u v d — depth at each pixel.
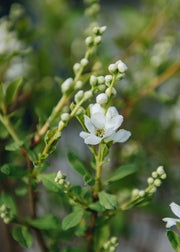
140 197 0.43
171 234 0.41
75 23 0.71
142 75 0.63
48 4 0.70
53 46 0.70
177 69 0.60
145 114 0.74
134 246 0.74
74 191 0.42
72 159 0.43
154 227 0.76
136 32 0.68
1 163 0.52
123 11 0.70
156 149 0.69
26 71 0.62
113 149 0.68
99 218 0.44
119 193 0.55
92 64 0.57
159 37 0.72
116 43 0.65
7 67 0.55
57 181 0.41
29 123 0.66
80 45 0.67
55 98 0.61
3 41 0.56
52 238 0.50
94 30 0.44
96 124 0.40
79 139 0.75
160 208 0.60
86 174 0.43
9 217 0.44
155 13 0.71
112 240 0.45
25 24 0.55
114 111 0.41
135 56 0.68
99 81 0.41
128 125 0.68
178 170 0.71
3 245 0.62
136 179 0.57
